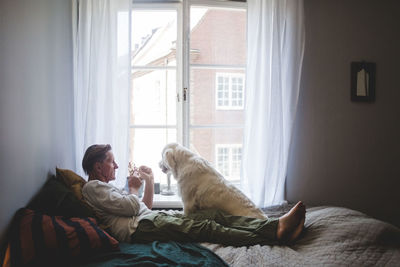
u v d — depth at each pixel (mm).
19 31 1411
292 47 2256
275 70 2172
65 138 2029
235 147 2498
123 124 2121
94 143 2092
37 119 1602
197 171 1904
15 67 1372
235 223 1698
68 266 1305
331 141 2455
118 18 2096
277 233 1575
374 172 2510
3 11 1269
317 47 2400
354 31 2428
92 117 2074
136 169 2127
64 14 2018
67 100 2068
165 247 1502
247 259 1398
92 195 1678
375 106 2486
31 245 1266
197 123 2449
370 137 2494
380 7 2441
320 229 1648
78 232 1364
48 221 1357
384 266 1339
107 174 1845
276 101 2191
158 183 2447
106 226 1654
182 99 2404
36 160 1588
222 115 2471
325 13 2395
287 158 2314
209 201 1842
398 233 1592
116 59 2111
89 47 2102
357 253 1431
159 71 2439
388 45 2465
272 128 2201
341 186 2486
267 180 2250
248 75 2244
